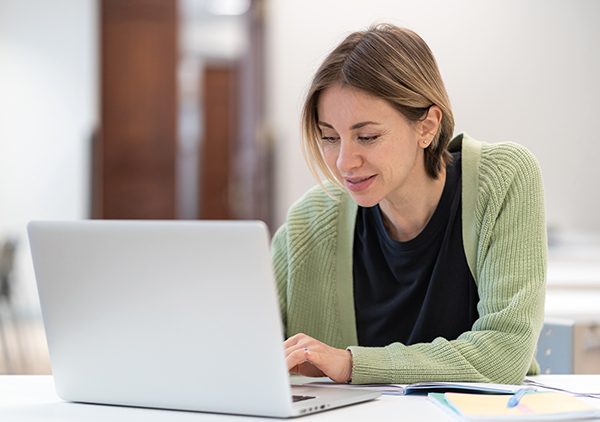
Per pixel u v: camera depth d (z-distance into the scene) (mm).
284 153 4652
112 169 5000
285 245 1435
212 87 6391
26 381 1122
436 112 1156
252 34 4758
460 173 1292
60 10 5699
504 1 4129
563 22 4098
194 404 866
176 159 5020
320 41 4508
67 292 909
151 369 877
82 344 916
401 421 816
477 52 4145
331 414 853
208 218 5738
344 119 1090
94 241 874
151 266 845
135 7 4965
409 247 1284
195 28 6418
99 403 937
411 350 1082
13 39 5676
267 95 4680
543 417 796
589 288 3098
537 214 1219
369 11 4395
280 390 810
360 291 1364
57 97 5699
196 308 831
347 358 1054
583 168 4082
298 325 1386
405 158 1131
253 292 795
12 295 4840
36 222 910
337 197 1388
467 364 1055
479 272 1223
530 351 1109
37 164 5664
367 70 1073
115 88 4988
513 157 1256
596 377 1160
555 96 4121
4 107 5668
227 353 826
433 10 4191
